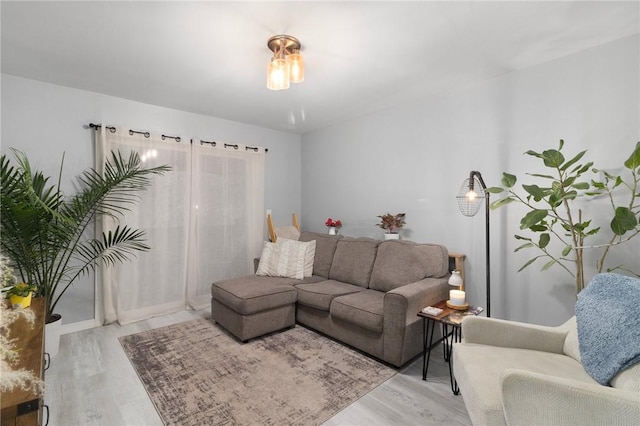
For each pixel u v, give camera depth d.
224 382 2.06
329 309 2.68
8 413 0.83
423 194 3.14
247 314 2.63
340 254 3.37
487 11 1.74
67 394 1.93
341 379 2.11
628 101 2.03
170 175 3.42
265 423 1.68
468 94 2.80
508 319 2.56
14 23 1.86
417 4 1.68
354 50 2.18
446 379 2.12
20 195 2.12
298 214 4.70
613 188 1.96
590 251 2.19
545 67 2.37
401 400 1.89
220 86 2.85
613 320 1.27
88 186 2.97
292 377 2.13
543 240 2.03
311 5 1.68
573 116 2.24
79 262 2.94
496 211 2.63
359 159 3.79
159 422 1.69
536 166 2.42
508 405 1.13
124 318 3.11
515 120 2.52
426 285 2.42
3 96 2.59
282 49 2.03
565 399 1.06
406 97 3.12
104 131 2.98
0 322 1.39
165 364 2.30
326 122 4.05
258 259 3.68
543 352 1.61
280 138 4.47
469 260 2.80
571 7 1.71
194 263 3.59
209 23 1.86
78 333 2.87
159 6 1.70
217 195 3.78
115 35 2.00
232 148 3.90
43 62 2.39
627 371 1.15
